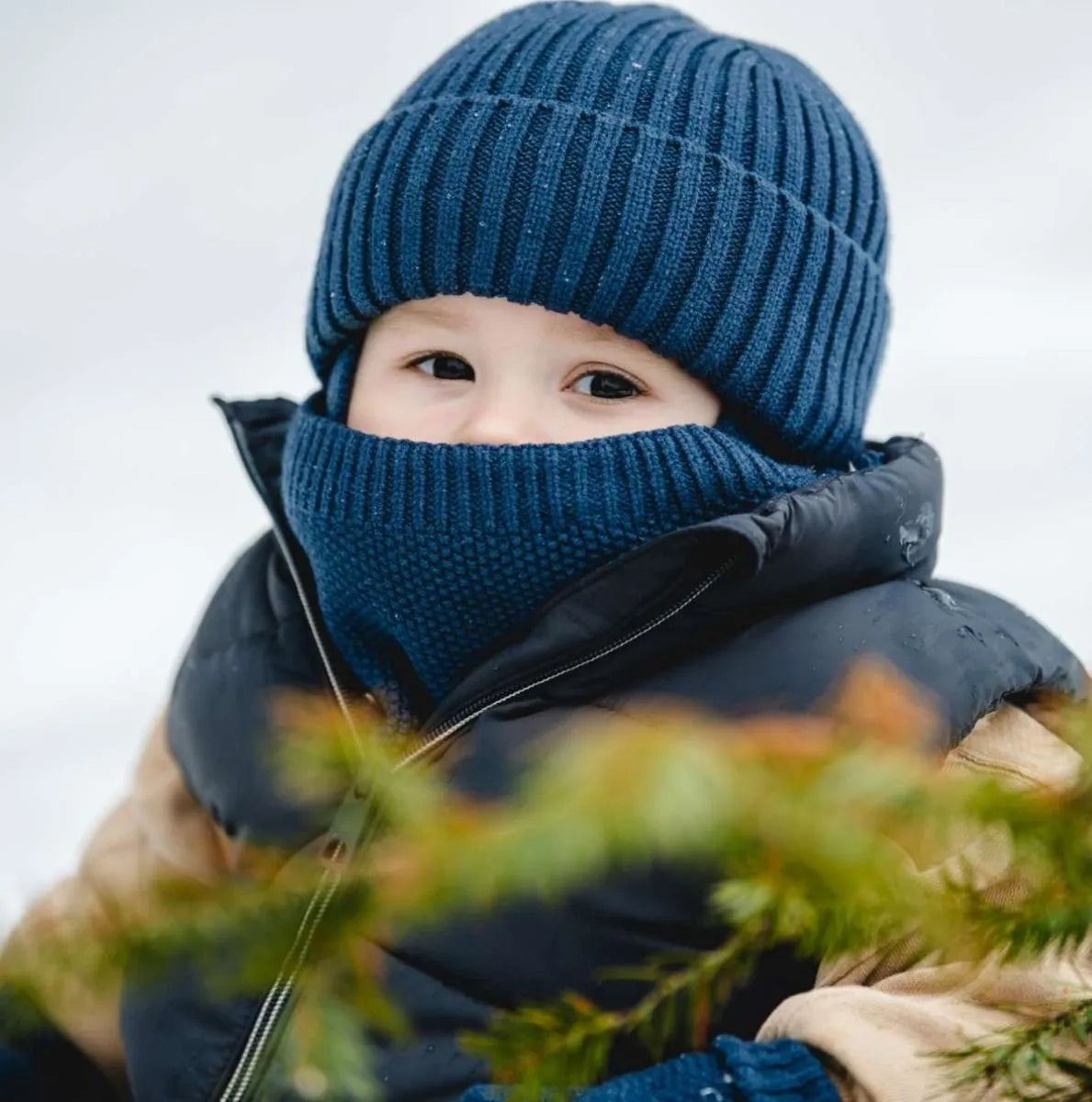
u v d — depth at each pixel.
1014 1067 0.52
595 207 1.29
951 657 1.15
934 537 1.34
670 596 1.14
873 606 1.20
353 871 0.31
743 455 1.27
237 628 1.46
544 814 0.25
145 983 0.32
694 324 1.31
